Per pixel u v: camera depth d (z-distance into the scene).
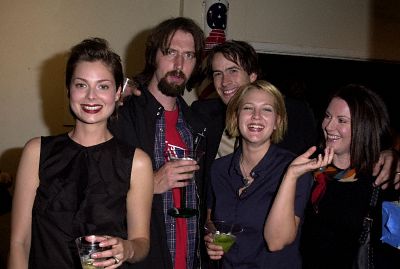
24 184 1.36
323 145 1.95
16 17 3.37
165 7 3.59
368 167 1.62
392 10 4.05
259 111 1.76
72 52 1.38
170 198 1.92
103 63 1.35
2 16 3.35
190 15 3.49
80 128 1.40
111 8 3.50
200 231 2.04
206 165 2.10
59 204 1.33
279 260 1.69
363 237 1.52
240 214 1.76
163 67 1.99
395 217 1.37
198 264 2.00
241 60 2.24
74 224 1.33
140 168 1.43
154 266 1.81
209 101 2.46
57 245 1.32
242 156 1.89
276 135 1.89
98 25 3.48
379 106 1.67
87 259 1.18
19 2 3.37
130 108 1.95
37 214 1.33
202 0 3.50
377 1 4.01
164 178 1.72
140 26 3.55
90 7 3.46
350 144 1.68
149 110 1.95
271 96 1.79
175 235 1.91
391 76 4.27
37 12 3.39
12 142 3.44
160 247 1.82
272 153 1.80
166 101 2.04
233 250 1.75
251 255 1.72
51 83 3.45
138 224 1.43
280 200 1.58
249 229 1.73
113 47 3.52
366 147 1.63
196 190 2.02
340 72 4.18
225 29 3.38
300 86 3.37
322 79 4.13
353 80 4.21
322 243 1.65
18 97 3.42
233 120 1.92
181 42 1.98
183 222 1.95
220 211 1.83
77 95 1.34
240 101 1.84
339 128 1.70
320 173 1.73
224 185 1.88
